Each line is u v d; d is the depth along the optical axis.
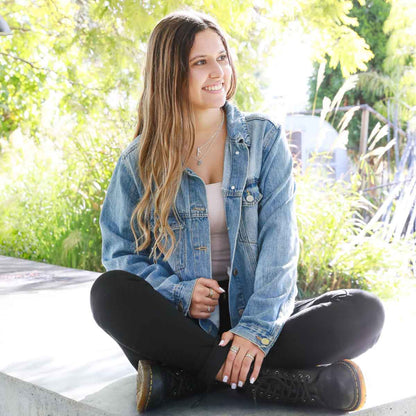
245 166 1.76
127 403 1.70
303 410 1.62
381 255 4.32
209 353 1.59
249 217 1.75
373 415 1.65
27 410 1.94
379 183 6.27
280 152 1.78
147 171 1.80
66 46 6.53
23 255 5.72
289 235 1.71
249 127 1.81
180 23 1.75
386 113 9.95
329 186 4.53
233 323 1.74
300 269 4.28
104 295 1.62
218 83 1.74
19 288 3.60
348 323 1.60
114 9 5.99
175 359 1.61
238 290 1.76
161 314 1.60
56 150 6.45
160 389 1.59
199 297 1.68
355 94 10.38
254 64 6.25
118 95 6.31
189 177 1.78
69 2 6.62
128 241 1.86
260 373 1.62
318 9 6.42
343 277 4.28
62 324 2.69
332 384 1.57
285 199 1.74
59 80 6.63
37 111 6.73
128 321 1.60
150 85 1.79
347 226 4.46
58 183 5.81
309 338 1.60
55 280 3.87
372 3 10.34
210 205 1.77
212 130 1.82
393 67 9.77
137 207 1.81
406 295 4.14
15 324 2.72
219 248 1.80
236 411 1.61
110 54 6.05
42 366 2.09
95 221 5.41
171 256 1.78
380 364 2.04
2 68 6.75
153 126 1.80
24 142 6.61
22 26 6.80
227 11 5.63
